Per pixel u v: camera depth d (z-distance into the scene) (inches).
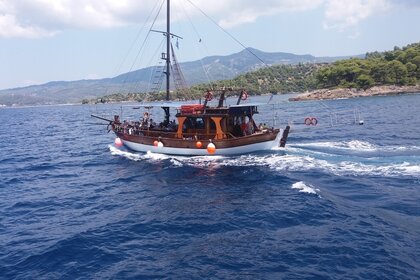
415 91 6048.2
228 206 743.7
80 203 831.7
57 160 1423.5
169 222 673.0
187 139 1230.9
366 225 605.9
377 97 5708.7
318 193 780.0
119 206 790.5
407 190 775.7
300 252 527.5
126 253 557.9
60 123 3631.9
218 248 557.6
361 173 921.5
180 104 1332.4
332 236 571.8
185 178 989.8
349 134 1635.1
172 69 1565.0
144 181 991.6
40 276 501.4
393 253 507.8
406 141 1346.0
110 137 2090.3
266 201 756.6
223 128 1209.4
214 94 1246.3
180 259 530.0
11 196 919.7
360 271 469.4
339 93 6382.9
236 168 1048.8
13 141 2180.1
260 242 569.3
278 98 7544.3
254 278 469.7
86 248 577.6
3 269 523.5
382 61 7027.6
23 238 633.6
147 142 1337.4
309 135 1652.3
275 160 1101.1
